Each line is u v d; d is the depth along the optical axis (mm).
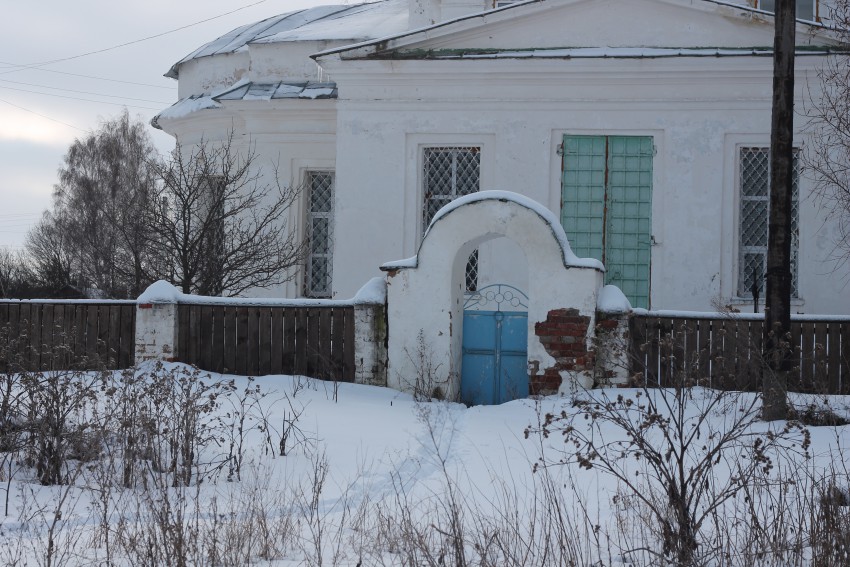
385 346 15180
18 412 10039
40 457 9156
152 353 15445
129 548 6832
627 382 14195
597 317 14477
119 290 27844
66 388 9875
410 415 12883
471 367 15578
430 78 19109
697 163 18406
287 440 11039
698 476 6809
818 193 17906
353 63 19172
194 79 24609
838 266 17969
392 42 19000
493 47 19047
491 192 14898
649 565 6535
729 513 8000
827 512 6676
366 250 19328
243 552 6887
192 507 8156
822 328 13680
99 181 44844
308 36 22469
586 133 18766
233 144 22750
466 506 8172
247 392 10781
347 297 19312
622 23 18703
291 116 21562
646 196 18625
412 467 9836
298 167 21594
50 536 6520
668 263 18438
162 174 23484
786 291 12148
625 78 18531
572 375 14133
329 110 21312
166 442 10352
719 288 18297
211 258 19578
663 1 18547
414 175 19250
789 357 11828
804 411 11680
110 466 8938
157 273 20578
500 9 18828
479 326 15570
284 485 9047
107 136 46312
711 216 18359
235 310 15531
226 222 20484
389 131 19312
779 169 12227
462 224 14930
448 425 12312
